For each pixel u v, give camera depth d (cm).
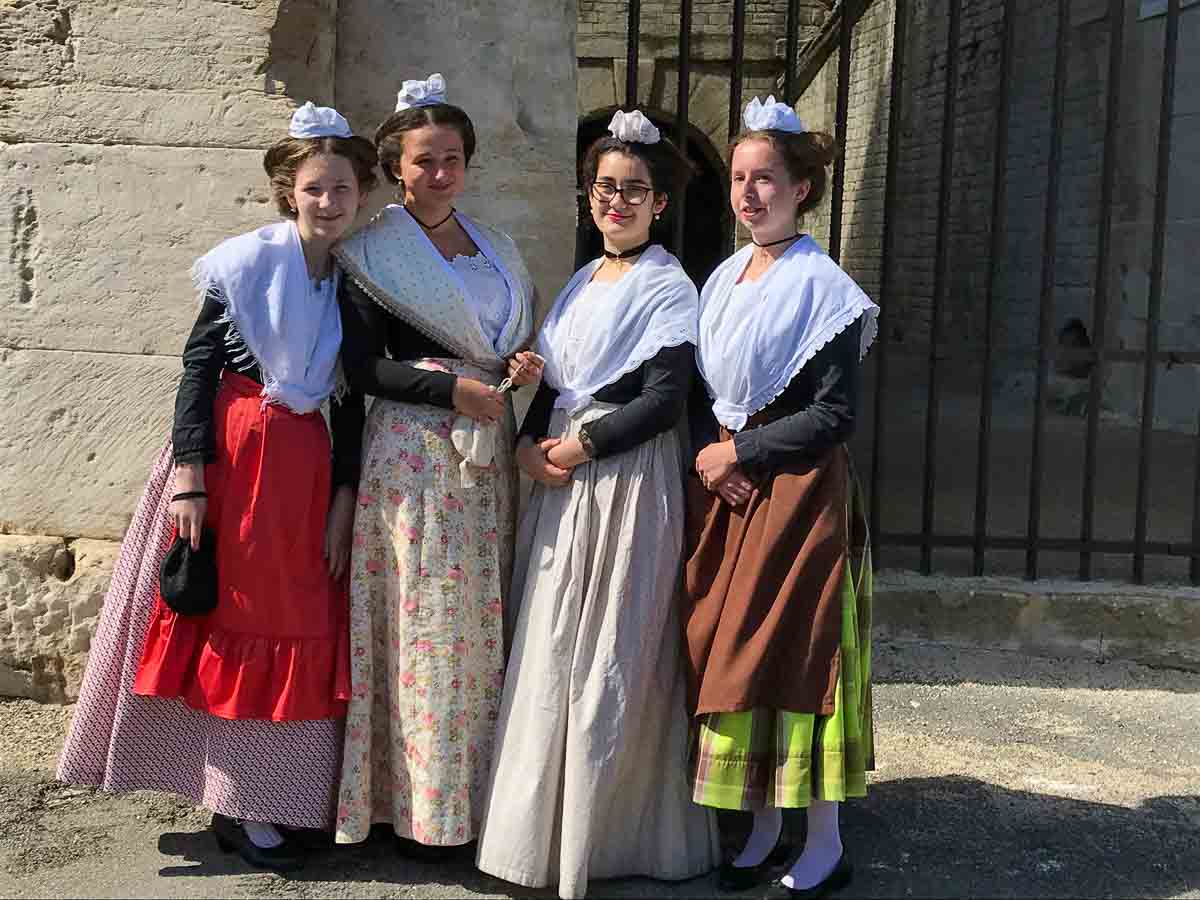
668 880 309
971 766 385
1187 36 880
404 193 319
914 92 1350
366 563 306
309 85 394
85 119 398
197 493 296
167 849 323
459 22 410
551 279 423
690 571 303
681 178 314
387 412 310
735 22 451
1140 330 943
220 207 397
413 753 303
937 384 488
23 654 412
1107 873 319
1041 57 1089
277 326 299
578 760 293
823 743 290
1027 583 485
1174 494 689
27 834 329
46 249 403
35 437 409
